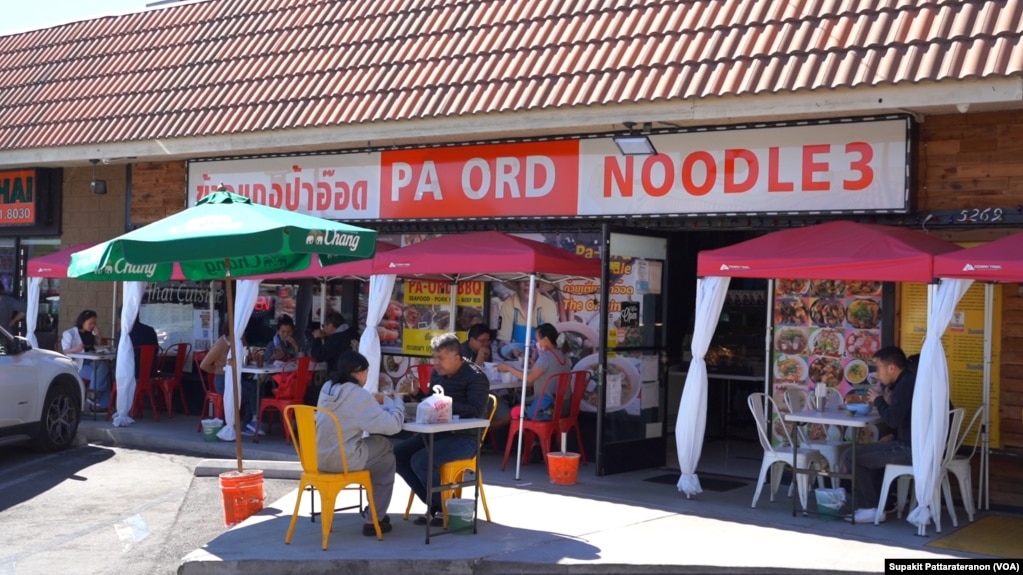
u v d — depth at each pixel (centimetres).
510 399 1205
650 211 1127
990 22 921
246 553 764
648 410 1159
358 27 1414
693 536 816
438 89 1220
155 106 1473
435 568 739
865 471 894
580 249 1212
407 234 1342
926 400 837
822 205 1023
